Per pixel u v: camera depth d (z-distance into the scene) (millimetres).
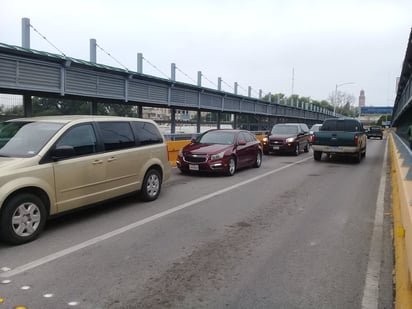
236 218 6773
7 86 10234
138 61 15805
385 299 3775
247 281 4156
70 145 6008
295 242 5477
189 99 19781
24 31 11109
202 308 3568
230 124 30766
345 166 15281
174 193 8953
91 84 13062
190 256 4875
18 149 5645
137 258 4777
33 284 3998
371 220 6742
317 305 3643
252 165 14094
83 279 4141
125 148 7184
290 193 9203
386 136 56281
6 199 5055
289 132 20953
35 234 5395
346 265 4625
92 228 6008
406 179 5680
